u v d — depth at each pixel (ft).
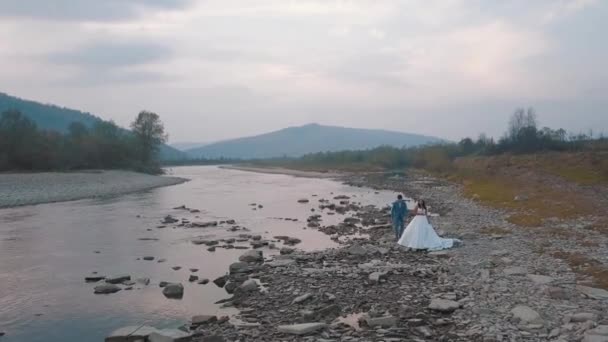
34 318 52.34
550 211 119.14
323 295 55.11
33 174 268.00
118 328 48.85
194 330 46.24
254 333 43.60
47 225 123.03
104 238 103.55
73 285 65.62
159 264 78.28
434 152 437.99
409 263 70.74
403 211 93.30
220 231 113.09
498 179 224.94
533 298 48.88
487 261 68.44
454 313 45.80
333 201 191.72
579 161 213.25
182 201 193.16
